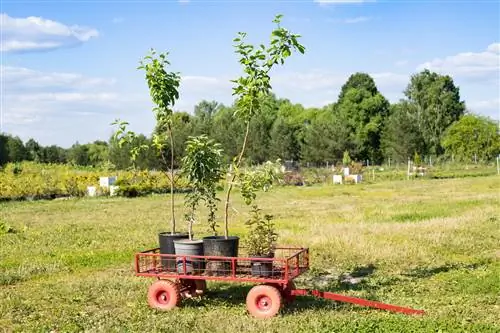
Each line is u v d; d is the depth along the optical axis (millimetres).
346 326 8758
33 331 9258
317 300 10703
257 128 76500
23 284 12883
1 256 16328
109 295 11375
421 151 75250
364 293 11188
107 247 17719
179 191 44281
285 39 11031
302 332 8578
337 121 79812
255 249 10117
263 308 9648
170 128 11867
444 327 8609
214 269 10203
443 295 11000
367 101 93938
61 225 23531
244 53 11172
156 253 11469
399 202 31141
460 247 15938
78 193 41312
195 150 11172
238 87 11250
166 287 10297
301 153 77375
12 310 10539
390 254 15000
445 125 92625
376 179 55812
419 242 16688
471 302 10328
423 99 95000
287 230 20125
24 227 22344
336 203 32375
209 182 11273
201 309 10258
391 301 10516
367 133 92188
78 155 79062
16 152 69000
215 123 82250
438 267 13625
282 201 34750
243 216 26672
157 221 24859
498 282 11625
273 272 9883
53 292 11828
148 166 55719
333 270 13688
